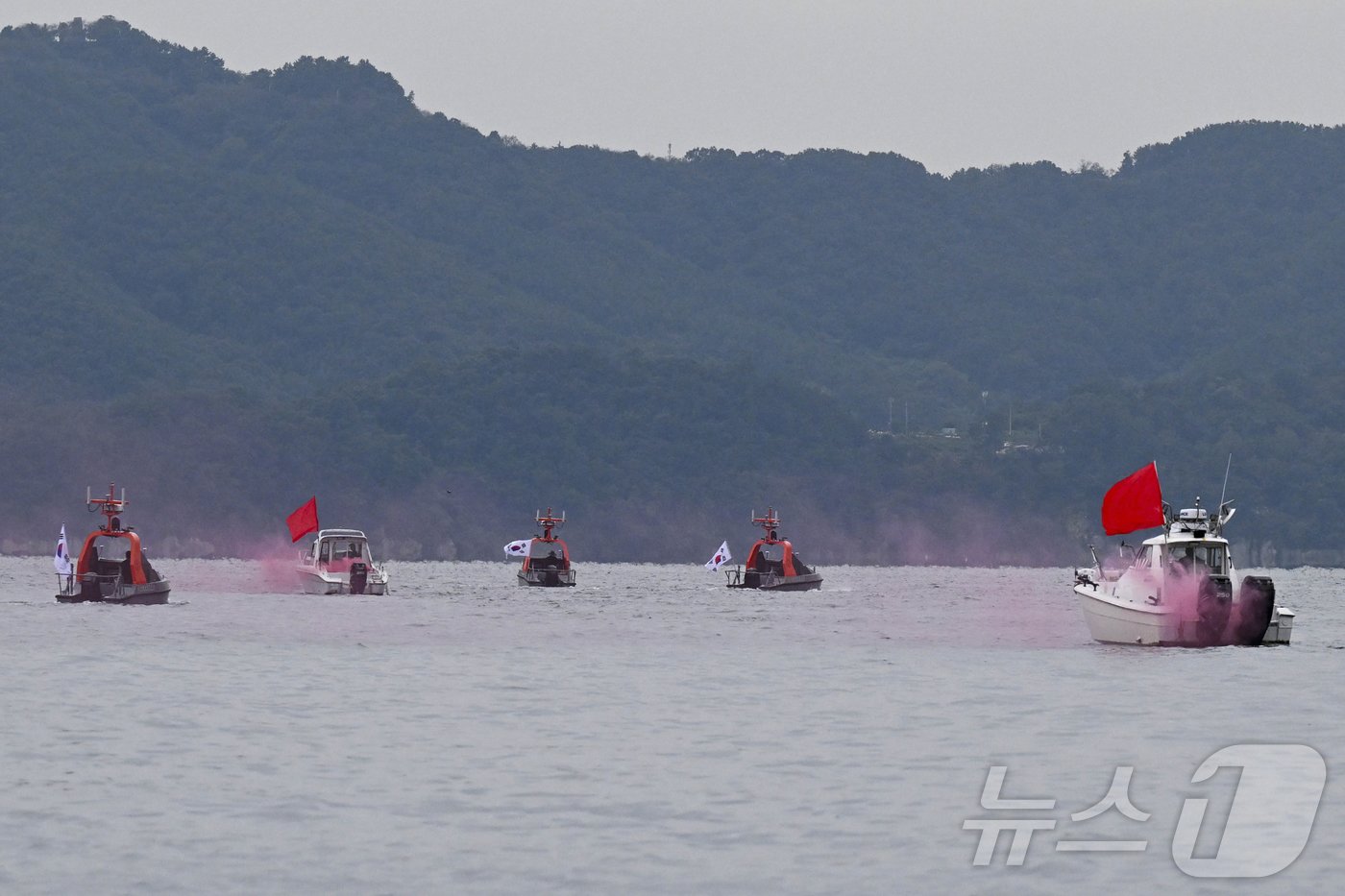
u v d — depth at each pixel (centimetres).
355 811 9288
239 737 11694
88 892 7712
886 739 11762
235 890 7775
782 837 8781
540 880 7994
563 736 11869
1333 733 12050
